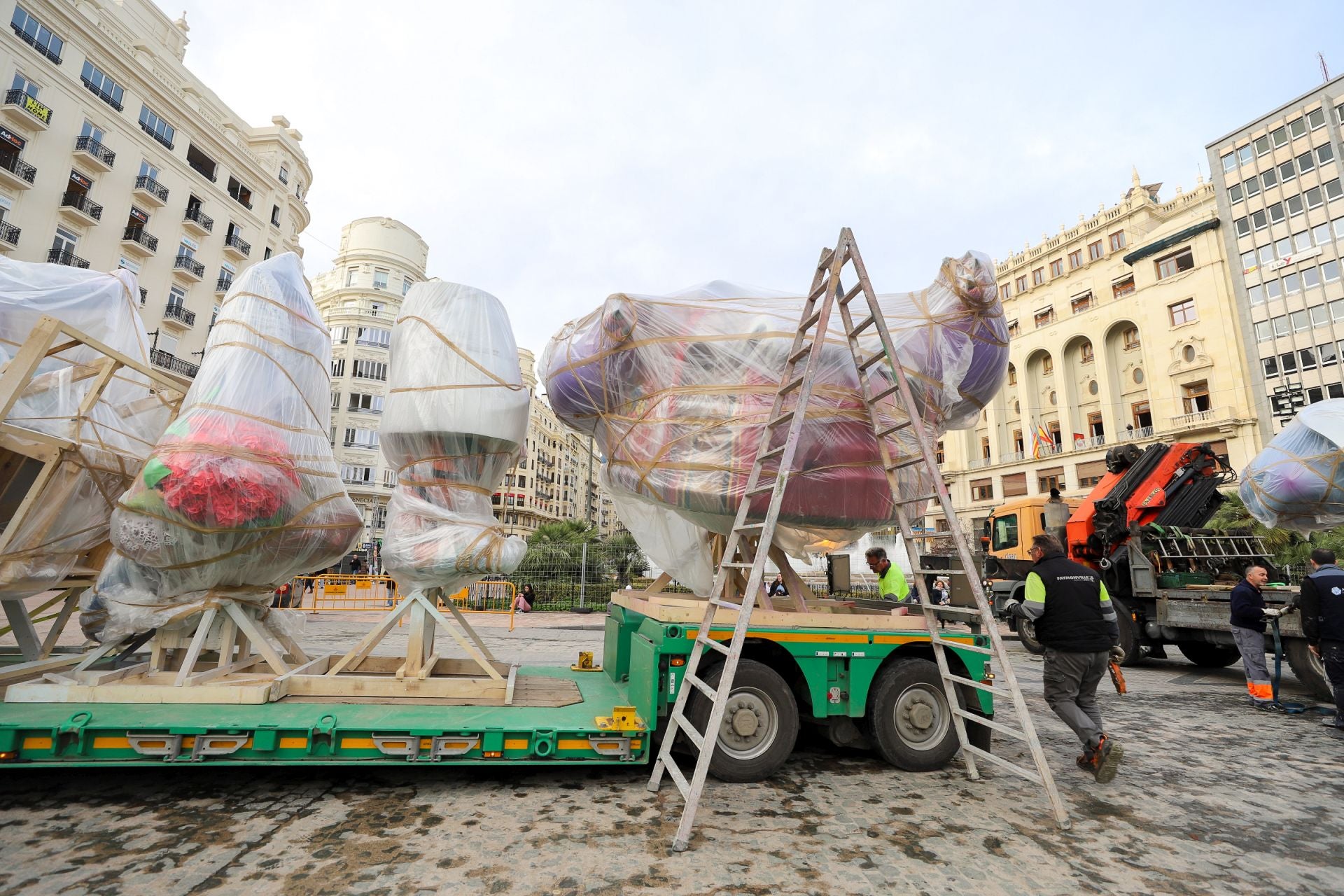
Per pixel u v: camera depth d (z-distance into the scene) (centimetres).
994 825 375
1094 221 4175
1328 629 618
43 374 495
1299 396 2950
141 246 2933
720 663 446
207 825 345
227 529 428
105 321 529
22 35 2544
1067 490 4106
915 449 500
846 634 469
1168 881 310
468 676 557
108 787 392
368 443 5062
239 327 468
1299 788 450
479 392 499
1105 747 444
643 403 496
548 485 8794
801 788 434
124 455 525
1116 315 4003
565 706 480
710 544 591
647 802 399
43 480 450
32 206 2575
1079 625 479
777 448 426
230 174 3534
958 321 511
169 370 3062
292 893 276
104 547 559
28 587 463
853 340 468
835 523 483
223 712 413
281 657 560
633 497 542
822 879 303
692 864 316
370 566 3553
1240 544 1028
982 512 4628
